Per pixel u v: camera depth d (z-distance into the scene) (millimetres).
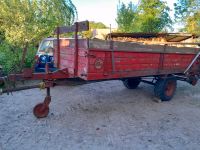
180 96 8195
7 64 9609
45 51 9930
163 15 26875
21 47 12328
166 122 5812
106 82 10094
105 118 6004
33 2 14297
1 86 5812
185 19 25484
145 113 6422
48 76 5801
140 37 9492
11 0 13891
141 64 6594
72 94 8172
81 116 6113
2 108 6668
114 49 5801
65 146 4625
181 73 8008
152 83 7641
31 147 4578
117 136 5039
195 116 6246
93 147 4590
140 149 4527
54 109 6586
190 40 9797
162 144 4723
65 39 6379
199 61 8562
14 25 13562
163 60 7223
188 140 4902
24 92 8328
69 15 16750
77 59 5832
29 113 6281
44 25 14398
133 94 8281
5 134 5086
